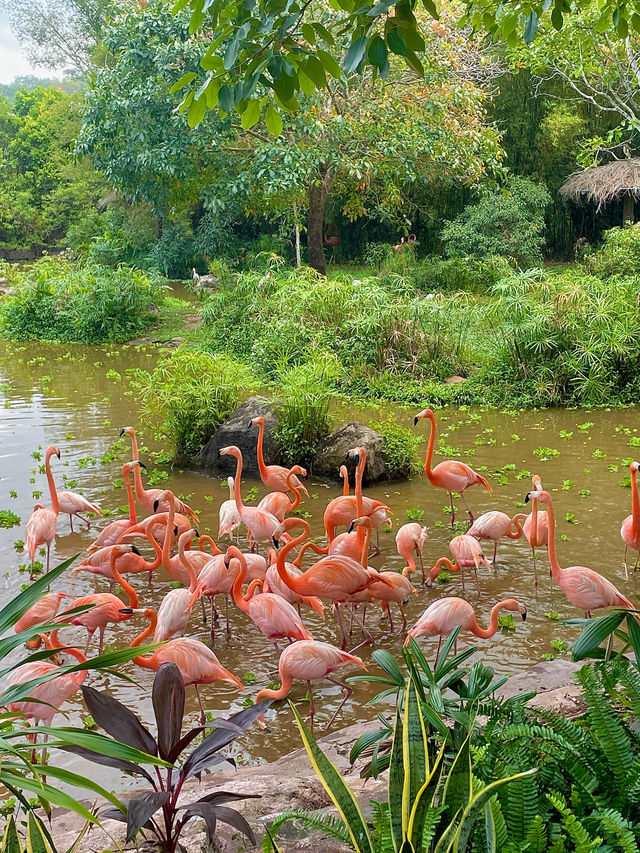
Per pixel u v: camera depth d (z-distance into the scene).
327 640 6.46
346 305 16.34
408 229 32.62
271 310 17.92
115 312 22.70
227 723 2.77
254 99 4.45
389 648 6.25
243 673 5.97
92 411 14.29
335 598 6.08
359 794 3.47
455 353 15.92
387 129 22.52
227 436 10.91
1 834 3.56
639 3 6.29
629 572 7.35
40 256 48.75
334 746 4.28
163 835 2.91
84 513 9.36
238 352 18.28
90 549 7.63
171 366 11.84
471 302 21.05
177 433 11.26
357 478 7.62
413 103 22.84
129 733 2.75
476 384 15.02
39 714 4.75
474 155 25.05
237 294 20.02
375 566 7.72
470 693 3.32
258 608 5.76
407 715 2.46
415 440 10.84
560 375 14.67
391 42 3.96
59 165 47.03
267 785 3.68
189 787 3.89
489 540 8.38
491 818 2.24
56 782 4.57
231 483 8.16
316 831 3.18
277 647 5.99
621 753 2.81
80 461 11.13
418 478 10.63
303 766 3.99
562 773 2.89
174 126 21.30
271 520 7.89
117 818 2.86
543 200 28.48
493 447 11.70
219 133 21.92
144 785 4.52
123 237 32.66
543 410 14.15
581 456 11.15
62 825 3.65
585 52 20.58
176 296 29.17
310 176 23.56
